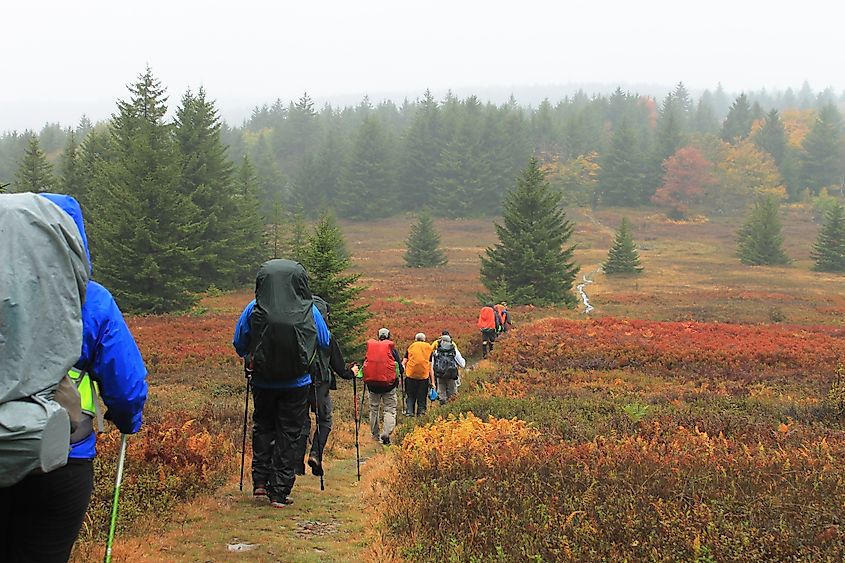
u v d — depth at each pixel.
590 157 167.62
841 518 5.96
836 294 67.25
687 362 21.78
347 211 138.50
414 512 6.56
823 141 158.25
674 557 5.18
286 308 6.59
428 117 163.75
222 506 7.00
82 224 3.30
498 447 8.95
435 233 90.06
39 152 61.31
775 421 12.08
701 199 148.25
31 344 2.84
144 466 7.64
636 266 88.06
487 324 24.84
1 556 3.12
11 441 2.69
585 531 5.71
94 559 5.15
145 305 42.47
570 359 22.39
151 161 44.69
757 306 54.34
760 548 5.24
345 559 5.62
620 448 8.66
